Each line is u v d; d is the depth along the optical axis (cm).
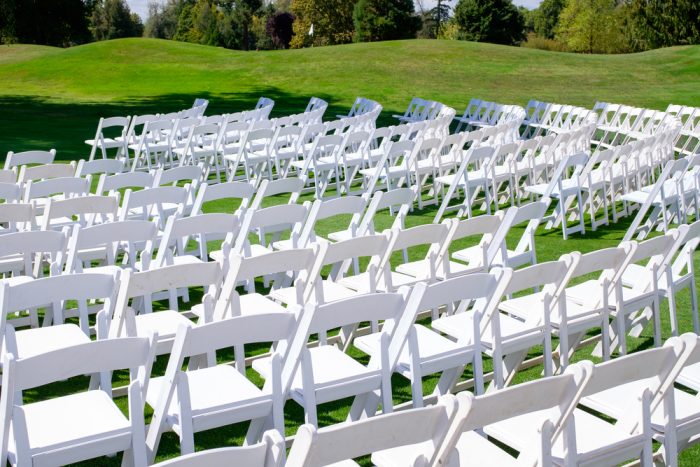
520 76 2767
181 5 9569
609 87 2667
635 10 5009
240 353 469
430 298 416
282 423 378
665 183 984
